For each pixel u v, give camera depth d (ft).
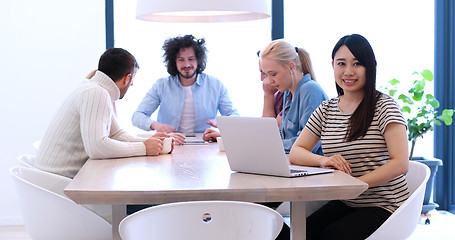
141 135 12.18
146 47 16.60
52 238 8.05
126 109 16.57
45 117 16.48
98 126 9.29
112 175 7.39
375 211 7.84
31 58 16.31
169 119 15.21
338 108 8.59
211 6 10.26
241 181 6.82
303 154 8.45
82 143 9.91
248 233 5.95
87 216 7.89
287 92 11.66
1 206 16.39
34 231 8.14
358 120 8.09
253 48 16.76
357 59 8.09
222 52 16.70
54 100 16.48
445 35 17.20
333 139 8.39
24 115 16.39
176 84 15.16
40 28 16.29
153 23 16.55
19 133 16.40
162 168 8.09
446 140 17.44
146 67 16.61
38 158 9.99
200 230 5.85
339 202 8.71
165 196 6.24
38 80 16.38
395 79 16.16
